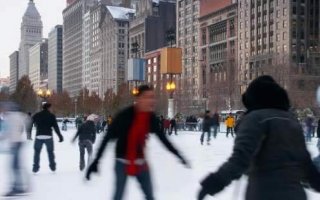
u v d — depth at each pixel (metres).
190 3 120.38
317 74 72.19
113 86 150.88
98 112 102.38
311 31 89.56
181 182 8.82
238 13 101.62
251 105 2.81
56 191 7.87
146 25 128.50
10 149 7.64
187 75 120.44
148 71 123.19
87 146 10.80
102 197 7.28
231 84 75.12
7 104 7.70
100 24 165.88
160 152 15.74
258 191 2.58
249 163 2.52
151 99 4.91
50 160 10.08
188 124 41.59
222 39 107.25
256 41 95.62
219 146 19.66
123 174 4.96
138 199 6.91
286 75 64.44
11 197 7.34
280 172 2.55
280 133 2.58
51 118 9.98
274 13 91.38
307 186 2.80
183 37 123.56
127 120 4.91
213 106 74.56
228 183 2.50
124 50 152.25
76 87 197.38
